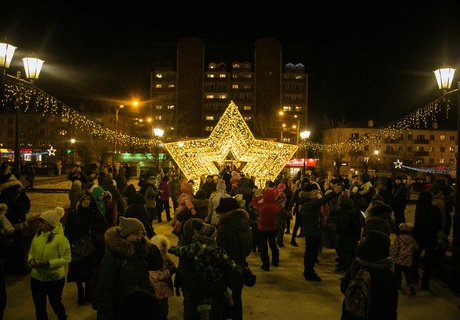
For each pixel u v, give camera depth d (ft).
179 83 321.11
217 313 15.84
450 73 31.60
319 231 27.25
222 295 16.05
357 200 33.81
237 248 18.04
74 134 228.43
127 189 31.86
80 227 20.84
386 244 14.06
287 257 33.86
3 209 20.53
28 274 27.48
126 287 14.07
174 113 319.47
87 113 248.73
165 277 17.34
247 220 18.53
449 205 38.24
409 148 262.67
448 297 24.21
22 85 33.94
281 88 323.78
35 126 243.60
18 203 26.55
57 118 241.96
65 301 22.45
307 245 27.25
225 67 326.65
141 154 152.35
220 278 15.51
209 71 326.24
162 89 322.96
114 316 14.08
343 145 209.15
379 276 13.23
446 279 27.22
